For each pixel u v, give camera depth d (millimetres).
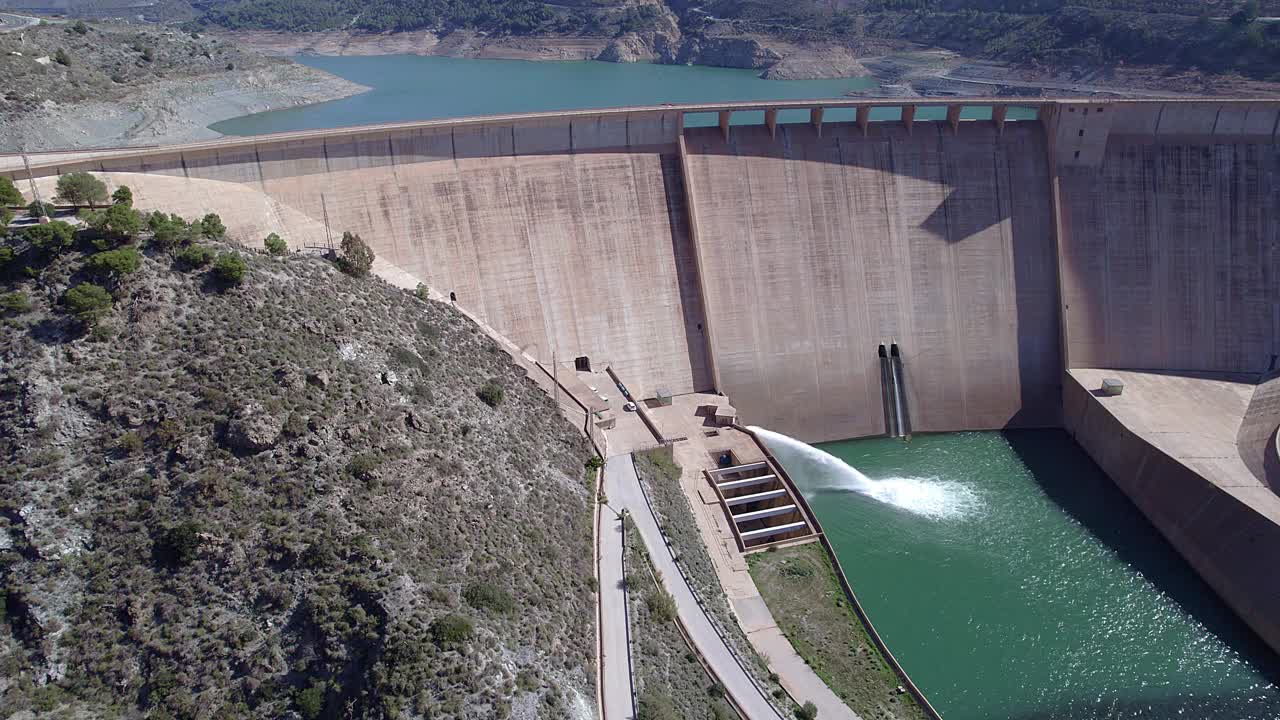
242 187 75688
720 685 56406
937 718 58438
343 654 45625
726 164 94938
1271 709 61438
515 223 88125
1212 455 78562
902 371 94688
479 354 73438
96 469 50000
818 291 94312
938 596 70688
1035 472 87438
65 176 62156
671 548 66562
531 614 51906
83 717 43969
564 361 88250
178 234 58719
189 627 46625
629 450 77125
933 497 83375
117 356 53000
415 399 60562
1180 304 94875
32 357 51469
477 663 46000
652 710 50781
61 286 54156
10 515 47844
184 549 47656
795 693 58375
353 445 53906
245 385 53312
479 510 56500
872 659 63125
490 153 88562
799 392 93062
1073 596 71250
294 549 48438
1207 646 66812
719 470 79312
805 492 83562
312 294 62844
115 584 47344
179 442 50656
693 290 92875
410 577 48656
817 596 68250
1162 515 78000
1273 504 70750
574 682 50688
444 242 84875
